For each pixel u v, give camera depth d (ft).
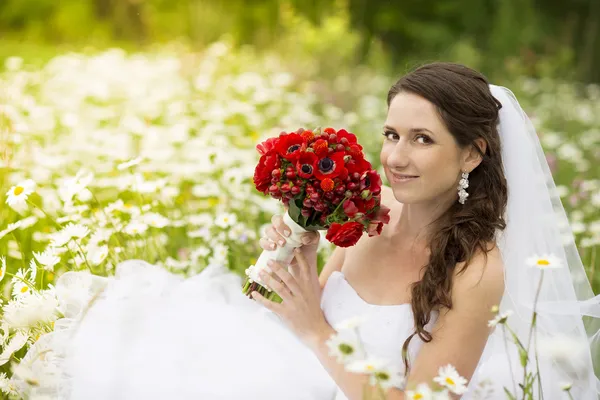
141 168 15.06
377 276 8.39
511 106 8.76
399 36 59.26
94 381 7.52
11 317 7.88
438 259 7.70
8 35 55.72
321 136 7.29
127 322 7.93
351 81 32.94
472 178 8.13
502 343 9.19
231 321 8.25
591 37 46.60
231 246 12.12
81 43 49.11
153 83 27.73
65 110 22.77
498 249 7.91
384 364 5.74
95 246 10.14
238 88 25.59
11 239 12.00
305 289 7.90
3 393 7.67
